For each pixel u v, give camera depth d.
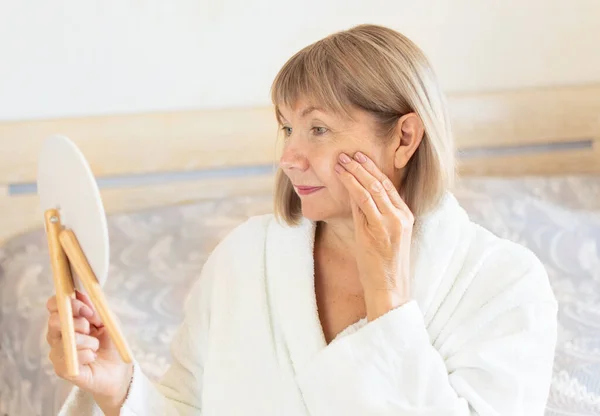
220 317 1.08
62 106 2.53
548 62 2.78
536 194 2.48
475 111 2.68
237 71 2.62
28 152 2.46
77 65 2.51
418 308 0.98
